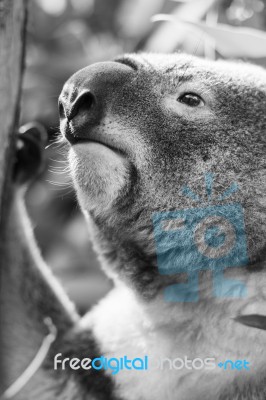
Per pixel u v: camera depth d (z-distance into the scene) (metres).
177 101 0.95
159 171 0.94
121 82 0.94
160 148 0.94
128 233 0.95
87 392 1.00
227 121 0.95
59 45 1.26
